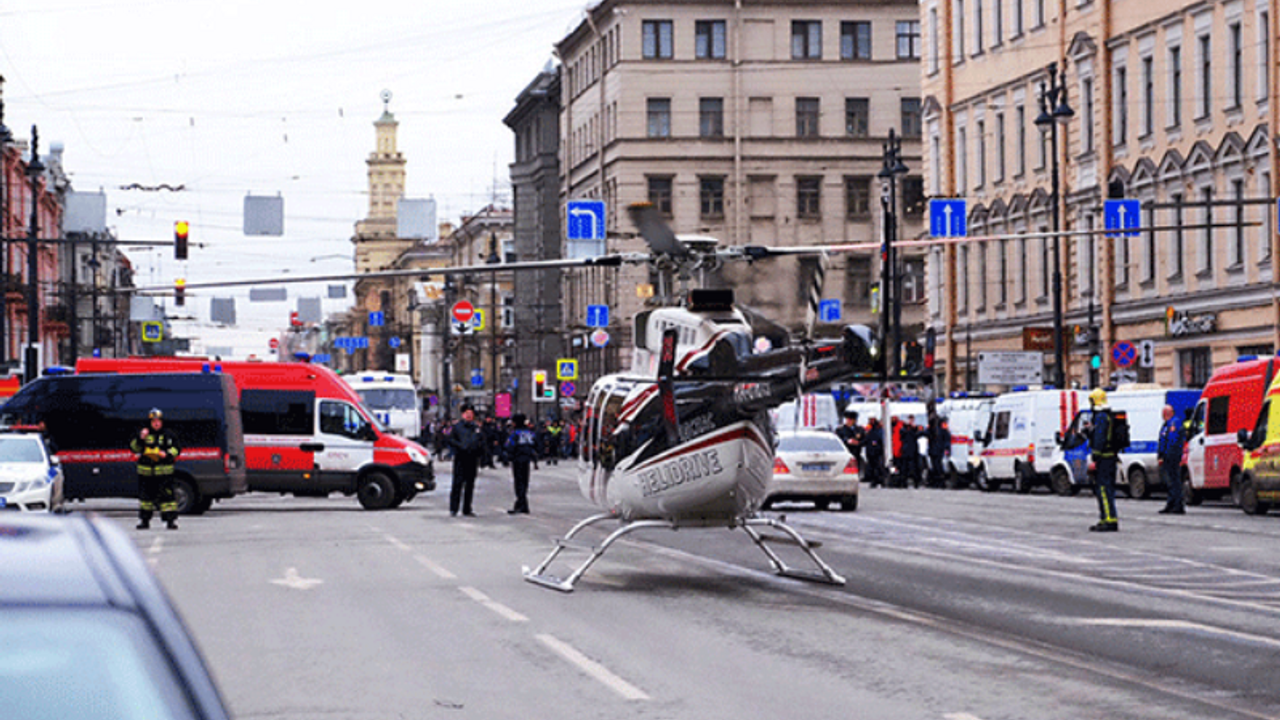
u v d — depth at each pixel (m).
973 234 70.19
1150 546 24.38
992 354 60.03
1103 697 10.88
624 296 90.06
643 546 25.06
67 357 101.19
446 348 98.81
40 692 2.54
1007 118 67.25
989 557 22.55
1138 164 56.84
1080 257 61.09
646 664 12.49
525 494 35.47
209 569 20.97
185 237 44.47
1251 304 50.12
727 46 91.88
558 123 106.94
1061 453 44.09
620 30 91.38
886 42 91.94
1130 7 57.66
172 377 35.47
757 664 12.48
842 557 22.62
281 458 38.88
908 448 51.47
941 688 11.29
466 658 12.86
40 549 2.96
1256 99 50.16
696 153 91.38
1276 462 31.98
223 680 11.77
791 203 91.69
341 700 10.88
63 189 100.06
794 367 16.69
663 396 17.41
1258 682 11.55
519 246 110.62
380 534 28.16
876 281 53.22
